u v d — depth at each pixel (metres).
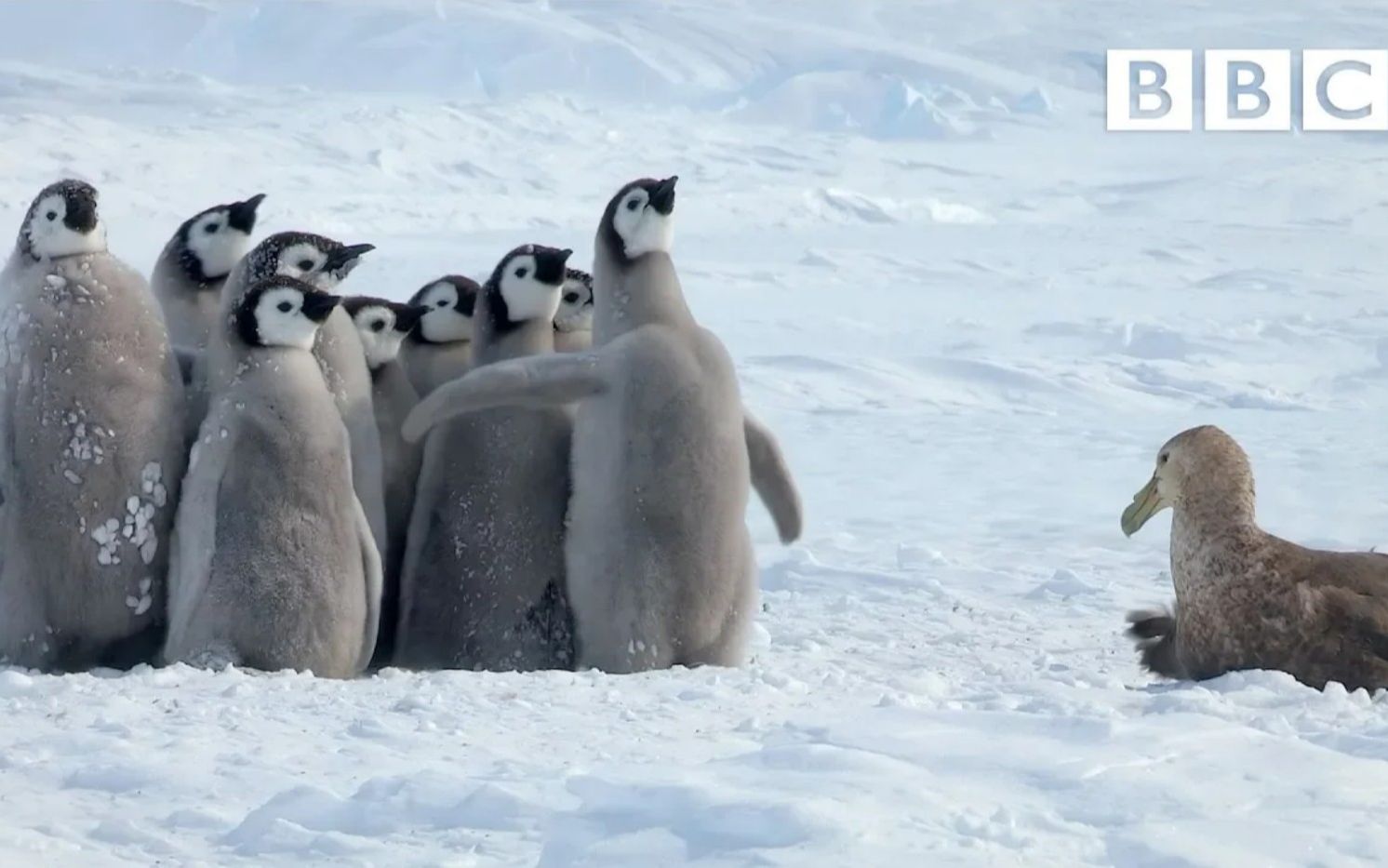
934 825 12.37
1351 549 36.75
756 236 165.25
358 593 22.75
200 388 24.14
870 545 38.38
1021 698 18.77
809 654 25.20
